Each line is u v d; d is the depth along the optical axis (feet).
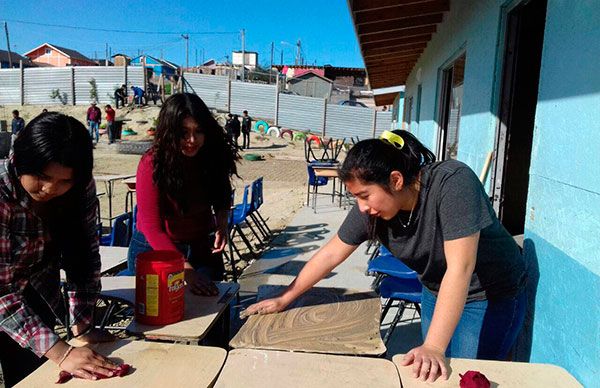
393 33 23.95
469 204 5.49
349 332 6.15
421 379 4.97
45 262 6.50
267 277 15.66
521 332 8.36
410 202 5.87
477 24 13.70
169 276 6.29
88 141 5.25
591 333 6.01
